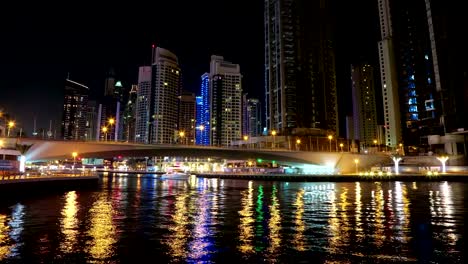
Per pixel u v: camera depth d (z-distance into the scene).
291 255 19.84
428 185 91.94
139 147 107.38
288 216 33.84
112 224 29.44
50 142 94.00
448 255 19.78
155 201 49.62
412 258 19.27
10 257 19.47
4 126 119.50
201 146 117.25
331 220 31.36
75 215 34.72
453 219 31.77
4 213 36.06
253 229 27.11
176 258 19.33
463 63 190.12
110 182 114.94
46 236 24.59
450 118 192.50
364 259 19.08
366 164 151.62
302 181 118.00
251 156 131.38
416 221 30.72
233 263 18.45
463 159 153.50
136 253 20.27
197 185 97.69
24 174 62.88
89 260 18.98
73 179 72.62
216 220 31.55
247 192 68.69
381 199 51.47
